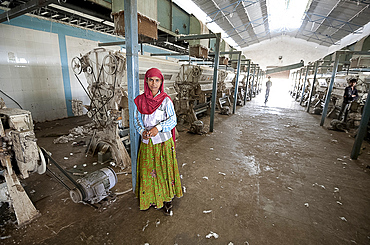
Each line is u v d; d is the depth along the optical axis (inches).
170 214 88.2
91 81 137.8
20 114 76.9
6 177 79.5
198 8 358.9
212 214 90.2
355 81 254.7
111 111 129.4
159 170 85.4
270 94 845.8
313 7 410.3
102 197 95.3
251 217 89.1
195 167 138.3
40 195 100.0
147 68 155.6
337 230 82.8
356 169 141.8
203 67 266.1
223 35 536.4
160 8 283.3
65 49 253.1
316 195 108.3
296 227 83.9
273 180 123.5
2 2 176.4
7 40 200.2
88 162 139.9
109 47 311.0
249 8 397.7
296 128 261.0
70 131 207.9
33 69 225.5
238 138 209.8
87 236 75.6
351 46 512.1
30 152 75.9
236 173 131.3
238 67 342.6
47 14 217.5
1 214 84.4
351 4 332.5
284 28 655.8
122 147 135.5
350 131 249.6
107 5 200.7
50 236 75.0
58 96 255.8
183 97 235.5
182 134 218.7
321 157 163.0
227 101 414.3
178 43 337.4
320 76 419.2
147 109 77.1
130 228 80.3
